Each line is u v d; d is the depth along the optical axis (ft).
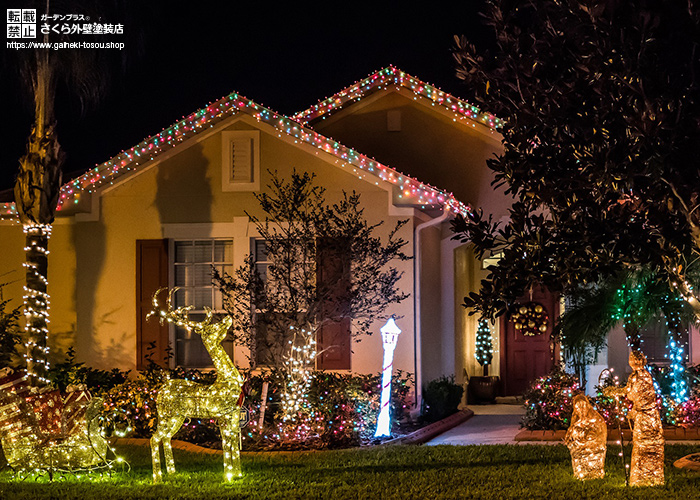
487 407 59.31
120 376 48.55
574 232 27.22
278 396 44.11
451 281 55.31
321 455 38.19
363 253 44.78
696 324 43.19
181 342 50.03
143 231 49.70
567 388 44.45
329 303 46.06
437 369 53.72
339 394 43.45
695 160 25.61
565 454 37.04
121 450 40.14
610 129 27.07
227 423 33.17
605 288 43.27
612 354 51.57
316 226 44.27
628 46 26.11
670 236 26.58
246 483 32.22
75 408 35.47
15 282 51.67
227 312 45.98
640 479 30.60
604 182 26.71
